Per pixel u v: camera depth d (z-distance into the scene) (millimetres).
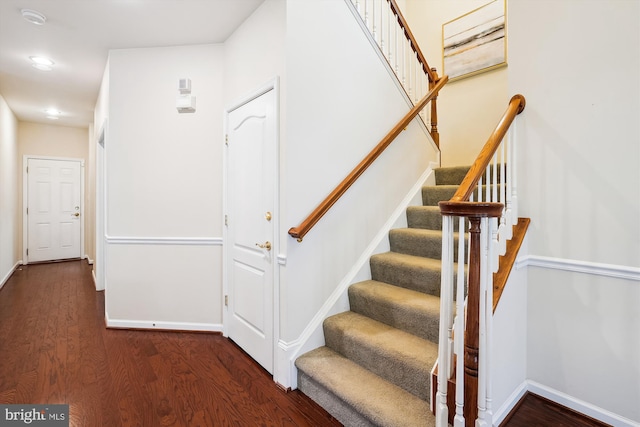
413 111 2633
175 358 2398
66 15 2424
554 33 1845
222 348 2570
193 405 1843
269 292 2168
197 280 2908
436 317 1790
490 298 1314
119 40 2793
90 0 2236
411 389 1642
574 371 1779
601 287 1696
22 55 3066
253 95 2312
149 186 2930
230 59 2695
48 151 5930
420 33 4129
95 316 3270
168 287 2934
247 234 2438
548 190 1874
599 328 1704
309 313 2113
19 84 3801
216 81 2861
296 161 2021
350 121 2355
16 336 2758
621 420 1633
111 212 2943
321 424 1691
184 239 2902
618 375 1648
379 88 2582
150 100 2922
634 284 1604
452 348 1402
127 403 1854
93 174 5645
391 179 2703
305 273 2084
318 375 1819
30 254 5801
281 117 2021
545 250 1883
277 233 2066
